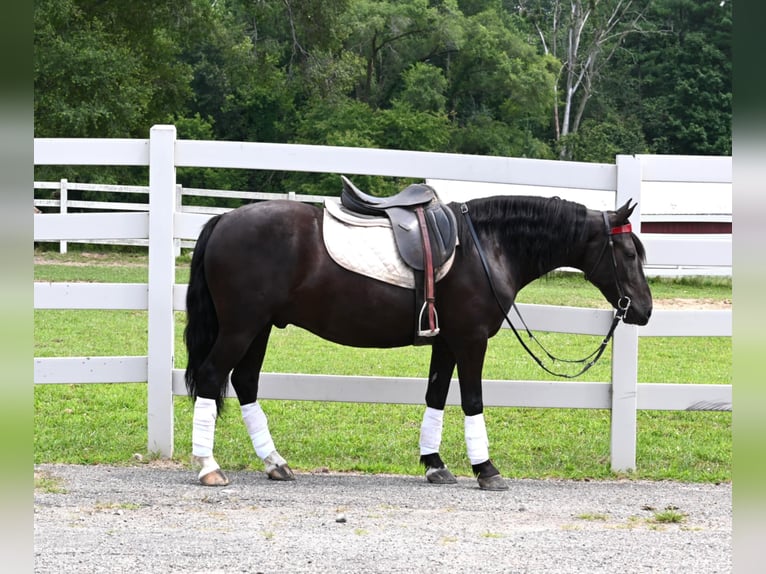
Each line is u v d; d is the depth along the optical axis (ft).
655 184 74.69
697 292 63.36
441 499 19.69
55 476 20.56
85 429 26.07
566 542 16.60
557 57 175.01
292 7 99.40
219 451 24.34
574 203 21.13
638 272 20.98
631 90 169.17
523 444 26.40
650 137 163.73
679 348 44.09
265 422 21.36
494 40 151.43
